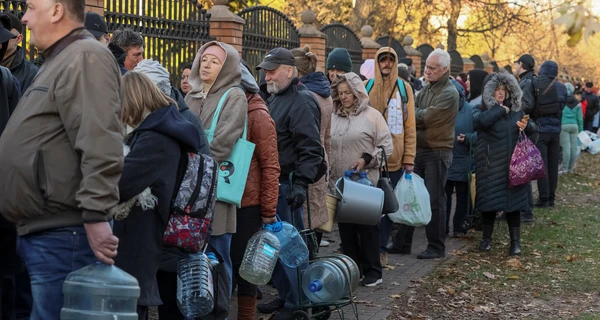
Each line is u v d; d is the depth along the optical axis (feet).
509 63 88.84
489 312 22.06
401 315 21.22
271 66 19.29
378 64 26.20
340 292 18.37
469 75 36.01
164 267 13.97
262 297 22.43
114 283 10.89
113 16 25.22
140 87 13.00
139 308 13.09
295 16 84.43
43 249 11.14
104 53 11.11
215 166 13.71
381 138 23.72
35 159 10.87
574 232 34.78
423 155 28.30
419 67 58.75
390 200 23.22
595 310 22.52
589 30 11.16
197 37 29.71
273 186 17.35
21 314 16.98
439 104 27.68
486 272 26.66
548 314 22.04
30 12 11.35
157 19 27.32
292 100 19.34
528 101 36.86
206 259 14.07
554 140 41.78
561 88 42.88
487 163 29.04
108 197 10.83
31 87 11.25
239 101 16.58
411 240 29.40
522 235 33.76
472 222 34.27
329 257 18.84
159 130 12.89
